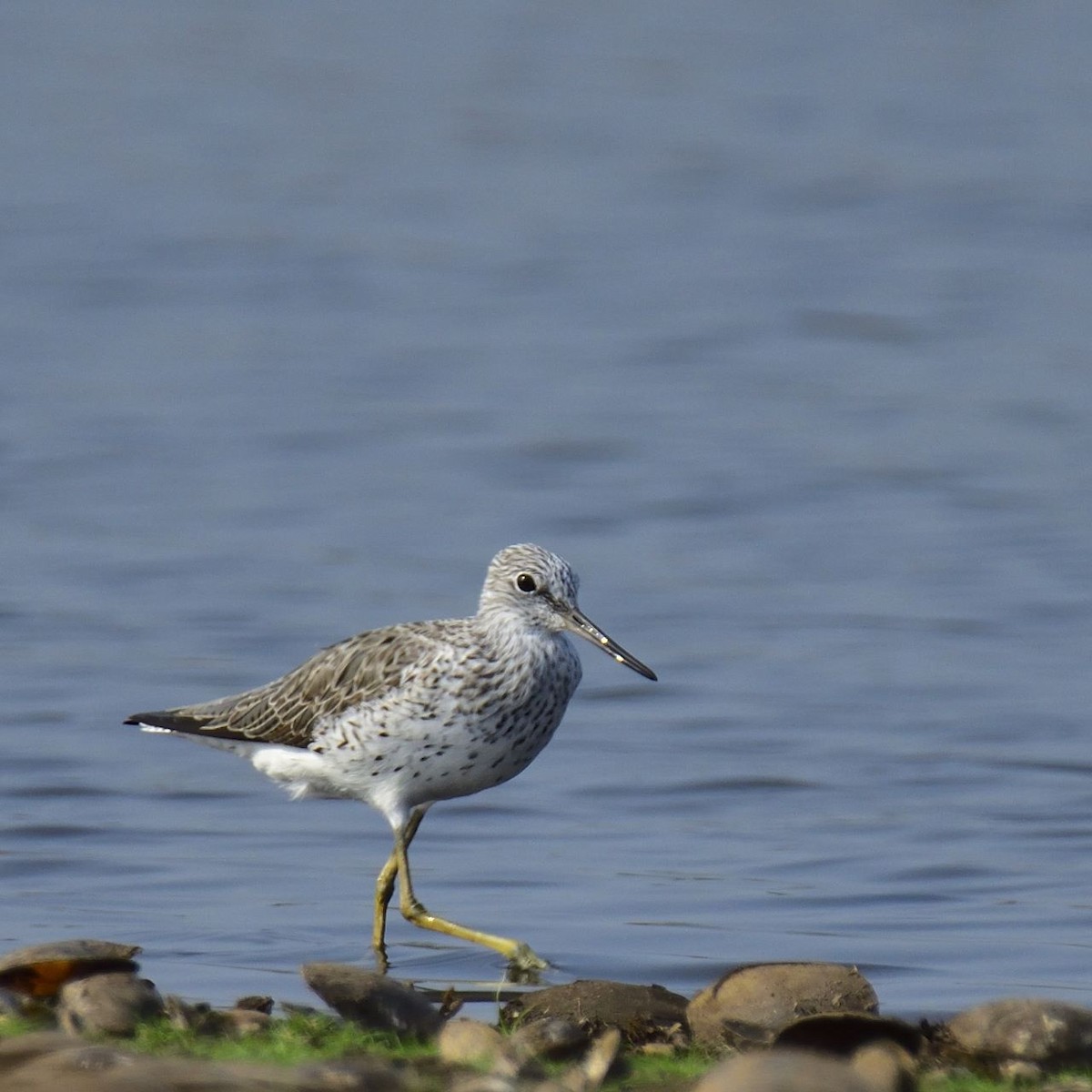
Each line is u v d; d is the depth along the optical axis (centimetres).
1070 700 1598
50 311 3281
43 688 1623
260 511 2238
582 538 2148
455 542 2122
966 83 5306
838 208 4112
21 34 5991
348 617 1844
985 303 3334
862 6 6438
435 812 1347
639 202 4200
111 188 4269
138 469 2405
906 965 1010
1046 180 4288
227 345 3092
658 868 1206
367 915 1126
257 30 6116
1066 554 2045
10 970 900
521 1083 731
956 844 1245
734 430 2609
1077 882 1164
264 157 4616
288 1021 856
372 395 2803
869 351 3047
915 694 1619
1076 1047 815
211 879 1191
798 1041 803
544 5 6519
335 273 3609
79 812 1331
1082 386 2803
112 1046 738
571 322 3269
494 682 1086
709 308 3347
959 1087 763
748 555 2077
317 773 1123
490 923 1098
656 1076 775
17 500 2250
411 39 6003
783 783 1398
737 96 5200
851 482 2353
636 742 1512
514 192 4303
